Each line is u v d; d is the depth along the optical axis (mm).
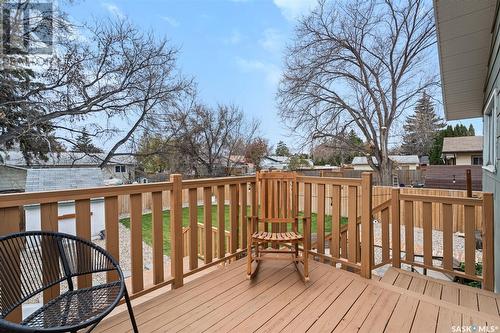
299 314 1929
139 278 2096
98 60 11344
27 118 9922
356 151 14719
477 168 12609
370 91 13422
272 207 2832
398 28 12555
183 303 2092
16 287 1401
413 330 1744
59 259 1616
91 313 1329
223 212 2838
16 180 12523
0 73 9156
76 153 12062
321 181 2818
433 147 21438
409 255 2988
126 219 12211
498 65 3146
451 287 2578
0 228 1498
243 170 20766
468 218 2688
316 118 13742
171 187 2328
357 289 2297
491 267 2537
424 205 2908
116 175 17078
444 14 3469
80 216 1796
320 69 13219
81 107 11164
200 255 5621
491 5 3273
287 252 2785
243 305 2055
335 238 2773
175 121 14617
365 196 2498
